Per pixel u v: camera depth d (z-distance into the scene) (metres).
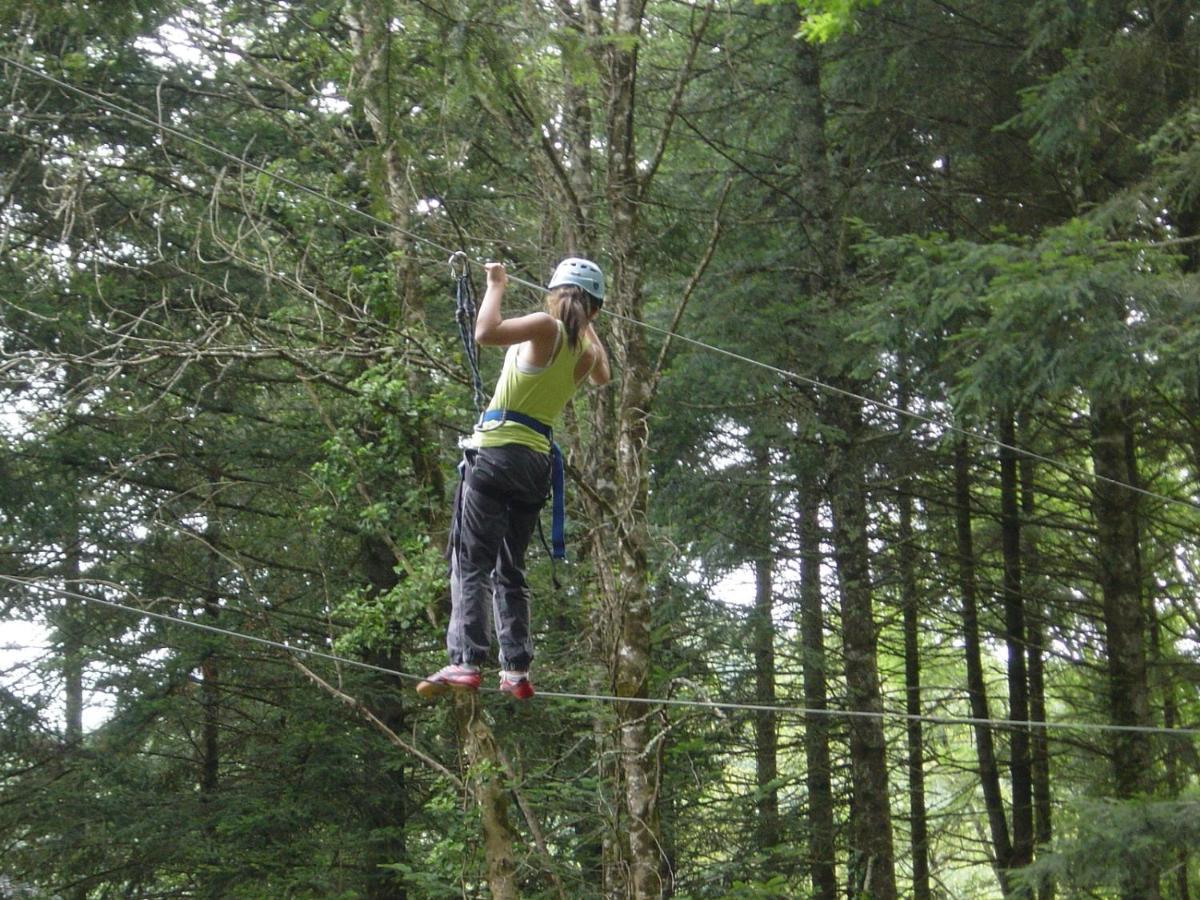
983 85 12.54
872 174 13.71
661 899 9.28
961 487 16.67
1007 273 8.83
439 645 11.44
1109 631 12.98
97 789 13.23
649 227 12.98
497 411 5.15
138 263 12.41
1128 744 12.59
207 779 15.07
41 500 12.70
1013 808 17.42
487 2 8.52
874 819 13.64
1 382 11.07
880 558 15.92
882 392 13.86
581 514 11.39
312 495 12.60
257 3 11.16
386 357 9.86
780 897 10.51
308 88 12.65
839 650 15.19
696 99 13.80
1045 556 16.94
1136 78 10.45
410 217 11.00
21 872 12.94
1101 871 9.77
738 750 15.37
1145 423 13.91
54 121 11.09
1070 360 8.83
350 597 10.43
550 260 11.17
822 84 14.59
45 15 9.00
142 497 13.63
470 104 10.38
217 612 14.32
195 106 12.55
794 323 13.02
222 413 14.02
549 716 12.09
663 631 10.55
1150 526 15.09
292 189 10.98
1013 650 17.56
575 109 11.30
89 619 13.63
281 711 14.66
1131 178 11.73
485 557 5.14
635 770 9.52
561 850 11.55
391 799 13.41
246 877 12.81
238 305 9.91
